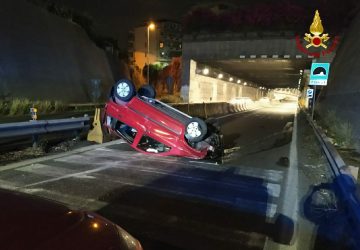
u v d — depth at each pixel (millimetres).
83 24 41250
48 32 31766
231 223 4820
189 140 8734
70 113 20469
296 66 41219
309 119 20625
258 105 62250
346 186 5980
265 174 7965
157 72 67688
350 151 11414
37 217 2270
